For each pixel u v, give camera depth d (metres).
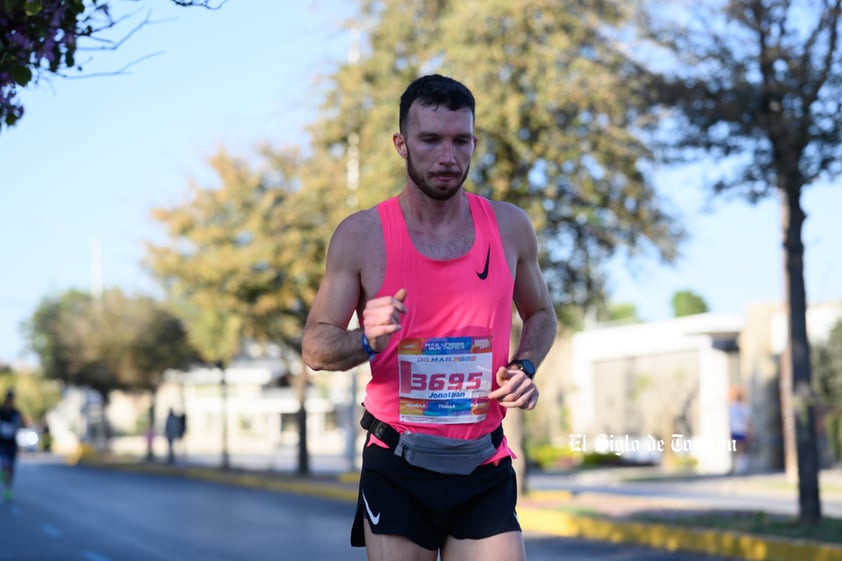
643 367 46.12
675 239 23.83
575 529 19.25
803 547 14.36
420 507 4.47
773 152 15.15
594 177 23.25
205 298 33.28
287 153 33.00
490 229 4.57
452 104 4.37
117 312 54.09
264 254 31.38
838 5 14.48
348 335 4.30
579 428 49.56
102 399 62.97
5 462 27.50
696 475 37.09
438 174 4.37
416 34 24.02
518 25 21.72
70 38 6.78
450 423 4.45
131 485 34.59
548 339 4.78
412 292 4.43
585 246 24.28
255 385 88.31
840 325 33.00
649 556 15.80
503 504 4.52
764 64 15.09
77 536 18.14
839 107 14.67
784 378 37.66
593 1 19.95
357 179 28.02
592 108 21.97
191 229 33.53
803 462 16.12
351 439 39.00
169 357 53.28
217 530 19.11
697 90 15.23
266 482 33.28
